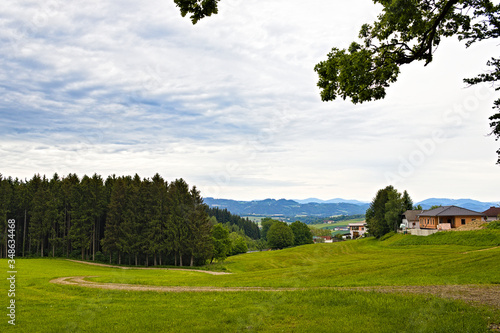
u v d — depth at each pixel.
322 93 10.73
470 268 25.39
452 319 11.38
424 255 43.12
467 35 11.48
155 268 68.56
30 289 25.77
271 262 69.94
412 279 22.69
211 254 77.50
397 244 63.62
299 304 15.79
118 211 79.38
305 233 143.88
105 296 21.94
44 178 95.06
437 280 21.41
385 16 9.63
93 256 81.25
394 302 14.62
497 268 24.11
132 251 74.75
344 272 31.09
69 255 83.88
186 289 24.81
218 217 165.50
